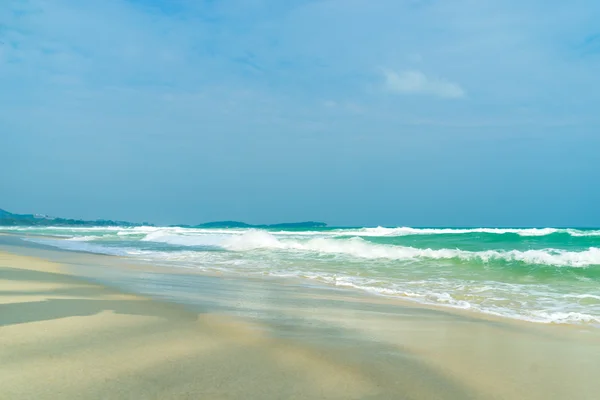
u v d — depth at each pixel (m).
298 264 14.79
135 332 4.79
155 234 33.41
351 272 12.70
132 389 3.18
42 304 6.12
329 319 6.16
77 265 13.03
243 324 5.50
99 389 3.15
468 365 4.23
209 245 24.34
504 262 13.88
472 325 6.14
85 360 3.76
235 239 24.16
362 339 5.06
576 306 7.84
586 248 19.34
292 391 3.31
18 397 2.94
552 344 5.18
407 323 6.14
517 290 9.59
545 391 3.61
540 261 13.65
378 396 3.32
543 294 9.09
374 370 3.92
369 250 18.59
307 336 5.06
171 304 6.70
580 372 4.11
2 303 6.10
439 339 5.26
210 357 4.04
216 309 6.49
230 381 3.45
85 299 6.72
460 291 9.45
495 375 3.96
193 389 3.24
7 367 3.51
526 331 5.87
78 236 38.03
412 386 3.58
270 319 5.93
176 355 4.05
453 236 27.41
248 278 11.11
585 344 5.20
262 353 4.26
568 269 12.41
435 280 11.10
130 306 6.32
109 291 7.79
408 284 10.38
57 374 3.40
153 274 11.30
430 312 7.08
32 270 10.59
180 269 12.91
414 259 15.86
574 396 3.52
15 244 24.84
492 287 9.99
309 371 3.79
